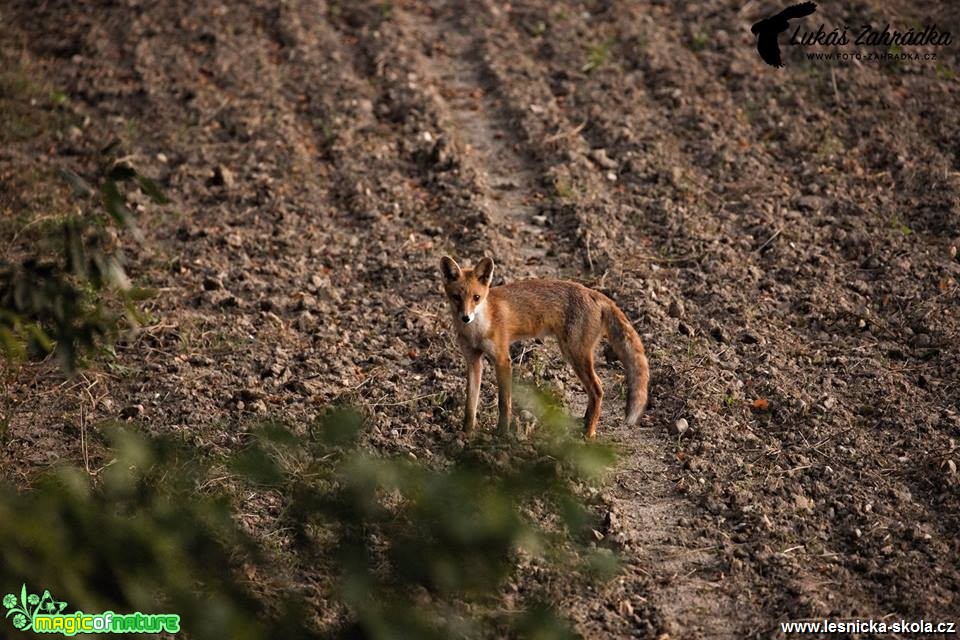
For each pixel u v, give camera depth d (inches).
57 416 502.6
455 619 319.0
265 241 669.9
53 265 333.4
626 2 980.6
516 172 745.0
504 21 980.6
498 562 277.7
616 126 781.3
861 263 613.0
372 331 576.1
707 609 378.6
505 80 862.5
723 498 437.4
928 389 499.5
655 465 463.8
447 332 565.6
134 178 337.7
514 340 488.4
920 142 741.3
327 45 943.7
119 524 275.3
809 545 407.2
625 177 725.9
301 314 589.0
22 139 782.5
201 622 271.4
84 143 780.0
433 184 729.0
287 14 990.4
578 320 479.2
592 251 634.8
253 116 820.6
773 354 533.3
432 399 508.1
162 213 700.0
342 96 848.9
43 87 855.7
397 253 648.4
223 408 505.4
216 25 972.6
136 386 526.6
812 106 794.2
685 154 749.3
